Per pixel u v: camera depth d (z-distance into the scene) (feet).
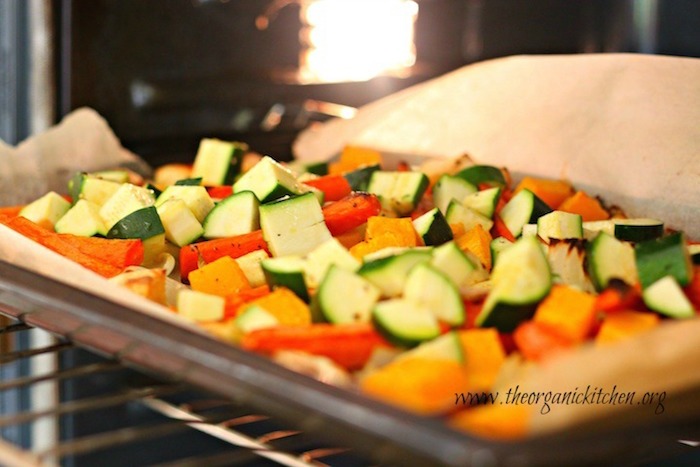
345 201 2.97
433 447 2.07
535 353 2.40
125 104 4.03
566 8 4.91
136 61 4.04
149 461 3.64
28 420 2.37
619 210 3.41
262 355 2.39
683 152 3.36
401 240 2.83
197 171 3.56
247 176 3.05
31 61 3.84
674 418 2.26
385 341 2.43
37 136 3.70
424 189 3.26
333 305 2.51
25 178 3.63
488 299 2.52
